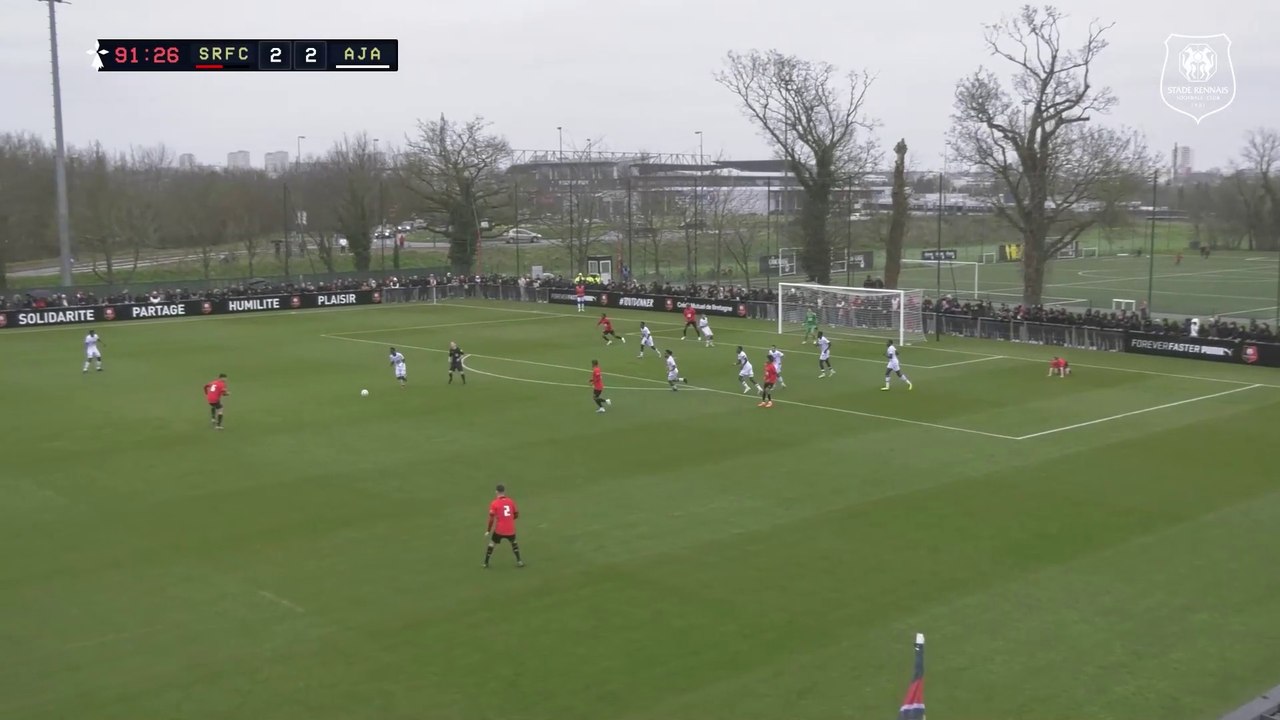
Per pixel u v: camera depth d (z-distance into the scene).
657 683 16.98
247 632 19.30
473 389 44.88
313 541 24.61
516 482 29.67
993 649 18.28
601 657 18.02
